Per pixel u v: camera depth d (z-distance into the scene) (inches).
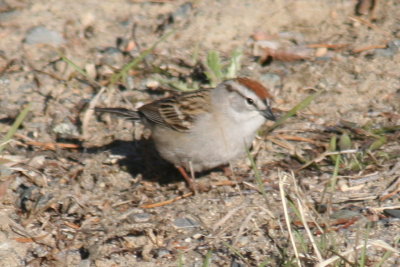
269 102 391.9
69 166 416.5
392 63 504.4
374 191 384.5
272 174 405.7
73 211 376.2
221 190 395.5
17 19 550.3
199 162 397.7
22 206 381.1
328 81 491.8
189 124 388.8
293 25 548.7
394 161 410.6
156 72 502.6
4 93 483.5
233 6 558.9
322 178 398.6
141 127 454.3
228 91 391.5
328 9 558.6
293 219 358.6
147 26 549.3
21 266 335.6
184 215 370.9
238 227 356.8
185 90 482.6
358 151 416.2
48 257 339.0
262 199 380.8
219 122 389.4
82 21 551.5
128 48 529.3
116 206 382.6
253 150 427.8
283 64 511.8
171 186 404.8
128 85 490.9
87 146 438.0
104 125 457.4
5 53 520.1
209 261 333.4
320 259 304.5
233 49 528.1
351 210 366.6
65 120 459.5
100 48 529.0
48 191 389.1
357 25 548.4
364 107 468.4
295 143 435.8
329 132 445.4
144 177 411.5
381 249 333.4
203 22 546.3
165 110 394.3
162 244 349.1
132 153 431.8
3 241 350.3
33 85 492.1
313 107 470.0
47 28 543.2
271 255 334.6
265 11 553.6
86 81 497.7
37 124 455.5
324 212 367.6
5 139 398.3
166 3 568.1
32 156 420.2
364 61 507.5
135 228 360.8
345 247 334.0
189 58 518.0
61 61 507.8
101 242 349.1
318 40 536.7
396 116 455.5
